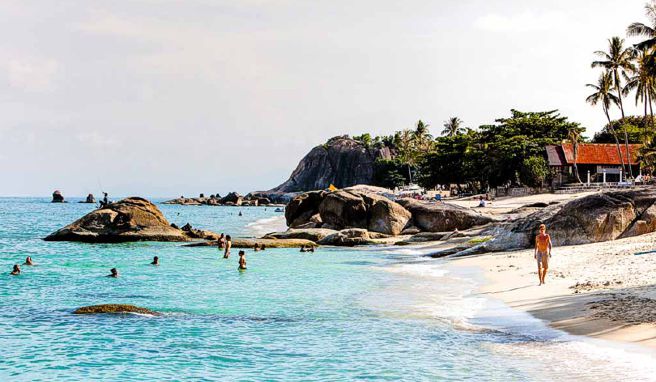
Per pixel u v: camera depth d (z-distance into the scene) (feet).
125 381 49.24
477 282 98.07
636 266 89.76
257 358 55.31
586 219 131.64
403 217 223.10
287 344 60.29
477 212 222.48
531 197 308.60
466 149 414.41
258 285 106.01
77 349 59.62
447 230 218.79
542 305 71.46
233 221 422.82
